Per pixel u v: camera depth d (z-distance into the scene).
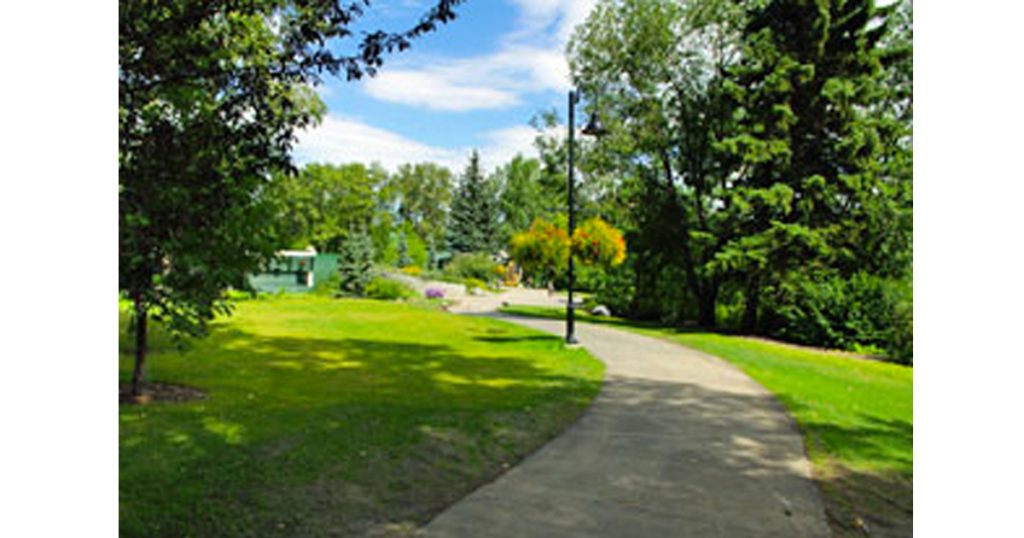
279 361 11.73
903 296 18.95
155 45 4.50
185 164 4.58
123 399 7.60
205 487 4.59
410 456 5.66
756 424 7.68
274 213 8.20
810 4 20.95
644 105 26.25
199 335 7.37
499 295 48.72
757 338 21.98
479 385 9.81
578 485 5.18
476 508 4.58
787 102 21.11
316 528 4.07
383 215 69.62
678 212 26.50
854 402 9.81
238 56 5.72
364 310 24.91
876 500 5.05
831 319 20.05
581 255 15.27
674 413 8.18
